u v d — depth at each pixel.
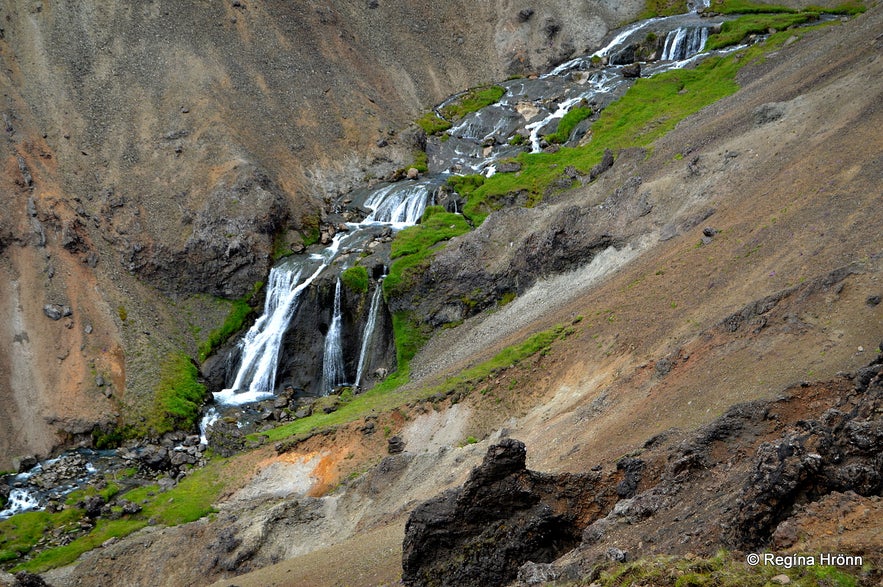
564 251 59.12
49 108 77.44
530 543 24.23
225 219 73.75
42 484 53.38
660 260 48.53
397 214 79.19
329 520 41.53
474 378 48.44
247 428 59.72
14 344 61.50
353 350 67.69
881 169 40.00
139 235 72.75
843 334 28.64
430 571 25.03
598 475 25.11
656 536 19.75
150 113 81.31
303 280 70.69
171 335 68.56
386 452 47.50
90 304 66.19
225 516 46.25
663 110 79.25
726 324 34.34
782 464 17.61
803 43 78.62
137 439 59.53
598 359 42.81
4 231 65.81
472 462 39.66
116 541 45.91
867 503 15.80
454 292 64.19
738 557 16.62
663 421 30.27
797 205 42.50
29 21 82.25
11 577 36.62
